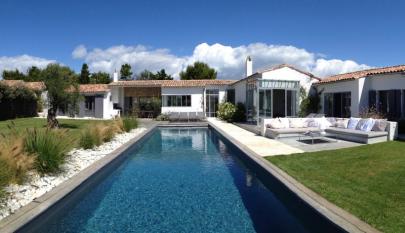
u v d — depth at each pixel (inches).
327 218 221.6
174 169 461.7
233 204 306.8
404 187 290.0
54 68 869.2
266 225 255.3
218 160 530.9
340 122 682.2
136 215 279.0
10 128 382.6
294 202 281.3
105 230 248.4
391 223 210.5
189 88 1406.3
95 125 639.1
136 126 922.7
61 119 1309.1
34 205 254.2
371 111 770.2
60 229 251.0
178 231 245.0
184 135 905.5
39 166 339.3
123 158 523.8
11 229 210.4
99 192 348.5
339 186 297.9
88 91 1473.9
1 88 1216.8
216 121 1232.8
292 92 1025.5
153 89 1454.2
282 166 390.3
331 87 948.0
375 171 349.7
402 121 668.1
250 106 1104.2
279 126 688.4
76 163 412.5
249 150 516.4
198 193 343.0
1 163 271.6
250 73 1268.5
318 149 511.5
